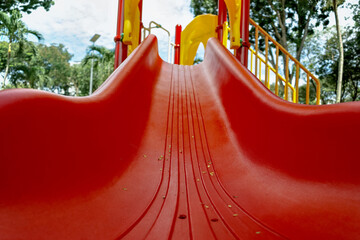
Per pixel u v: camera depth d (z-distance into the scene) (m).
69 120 2.57
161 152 4.09
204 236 2.08
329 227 2.08
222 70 6.12
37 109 2.21
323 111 2.80
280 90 22.00
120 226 2.17
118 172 3.12
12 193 1.88
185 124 5.20
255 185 2.99
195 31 15.45
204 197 2.86
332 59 25.75
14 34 23.05
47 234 1.80
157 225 2.24
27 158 2.06
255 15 21.83
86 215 2.16
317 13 21.36
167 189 3.03
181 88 7.46
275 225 2.23
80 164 2.61
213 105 5.88
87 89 46.09
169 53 15.19
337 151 2.60
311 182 2.68
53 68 52.56
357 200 2.28
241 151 3.83
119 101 3.95
